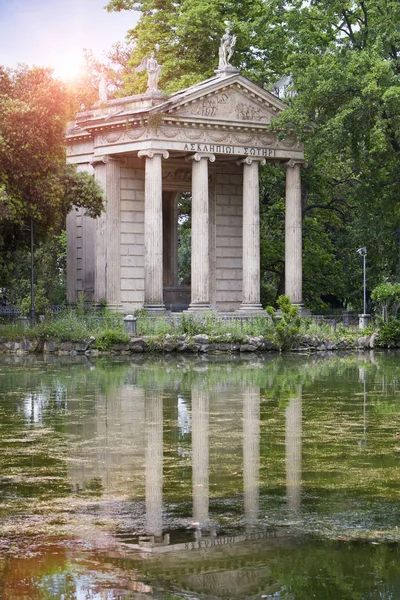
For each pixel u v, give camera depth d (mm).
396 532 24562
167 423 42312
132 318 91812
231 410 46500
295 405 48312
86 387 56688
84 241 115188
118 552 23031
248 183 109562
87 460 33875
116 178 108250
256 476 31156
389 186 108500
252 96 107875
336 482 30234
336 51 101375
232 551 23047
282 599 20016
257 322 96562
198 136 105938
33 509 27000
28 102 86812
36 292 133625
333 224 131125
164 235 120500
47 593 20312
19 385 57812
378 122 96812
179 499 28094
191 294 108812
